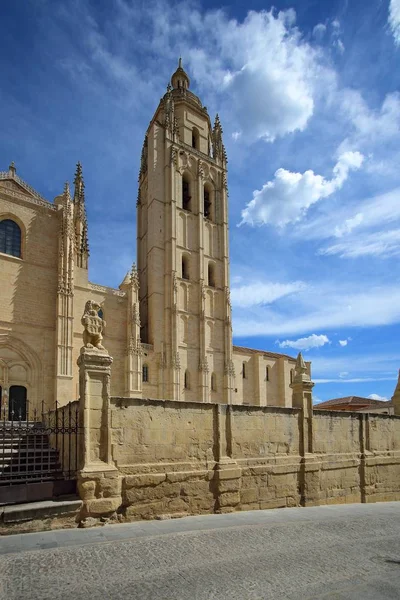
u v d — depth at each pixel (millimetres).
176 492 14070
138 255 65250
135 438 13695
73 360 41438
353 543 11922
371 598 8023
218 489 15047
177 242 60406
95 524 12164
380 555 10859
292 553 10625
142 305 60719
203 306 59531
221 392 59438
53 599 7539
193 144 70688
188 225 62625
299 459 18109
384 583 8812
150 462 13891
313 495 18109
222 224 67125
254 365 70375
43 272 40438
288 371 73625
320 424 19656
